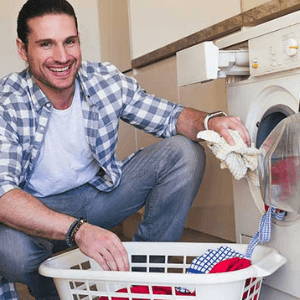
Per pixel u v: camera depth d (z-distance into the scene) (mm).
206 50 1374
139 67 2764
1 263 1365
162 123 1602
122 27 3006
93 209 1606
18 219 1221
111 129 1523
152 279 1069
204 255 1289
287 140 1207
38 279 1416
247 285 1188
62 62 1349
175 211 1564
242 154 1310
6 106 1376
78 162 1530
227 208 1928
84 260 1423
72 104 1469
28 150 1416
